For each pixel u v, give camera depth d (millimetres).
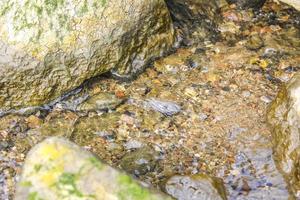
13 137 2141
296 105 2045
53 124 2186
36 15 2172
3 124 2172
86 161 1807
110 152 2113
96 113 2227
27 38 2156
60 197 1756
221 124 2193
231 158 2094
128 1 2262
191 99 2275
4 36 2150
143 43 2350
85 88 2283
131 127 2189
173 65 2385
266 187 2006
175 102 2264
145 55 2367
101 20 2229
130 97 2277
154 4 2328
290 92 2090
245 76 2352
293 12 2623
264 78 2344
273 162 2062
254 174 2043
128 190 1763
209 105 2256
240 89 2305
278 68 2383
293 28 2559
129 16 2273
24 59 2154
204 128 2186
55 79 2211
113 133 2168
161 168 2070
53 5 2186
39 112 2215
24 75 2164
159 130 2180
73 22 2199
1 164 2064
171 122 2205
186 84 2324
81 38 2209
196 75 2355
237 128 2176
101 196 1754
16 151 2102
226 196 1984
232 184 2023
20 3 2168
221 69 2375
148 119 2213
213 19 2568
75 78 2242
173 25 2463
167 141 2148
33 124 2182
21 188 1777
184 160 2094
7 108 2201
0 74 2146
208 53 2438
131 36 2301
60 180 1778
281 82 2332
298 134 2010
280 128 2086
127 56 2320
